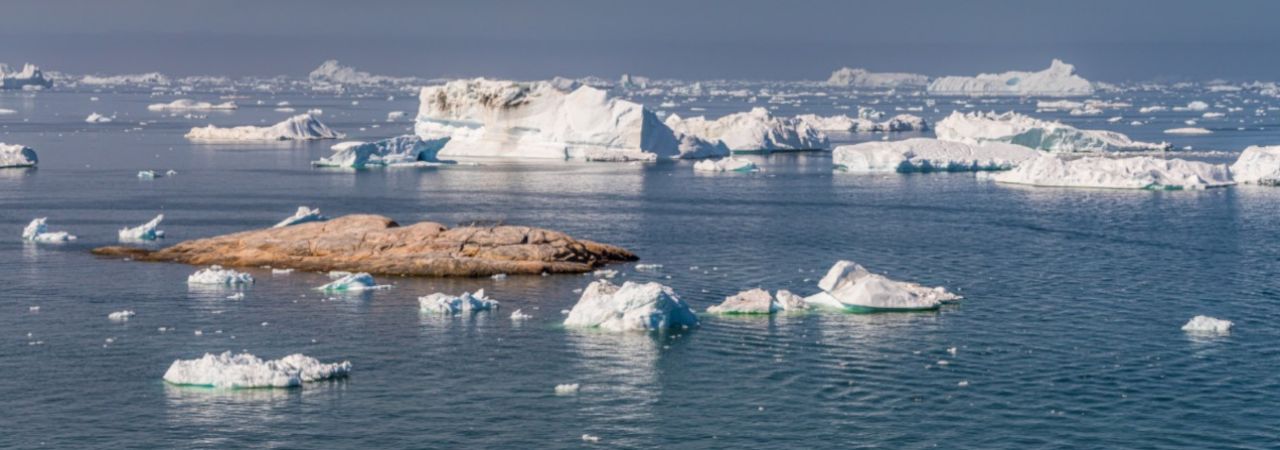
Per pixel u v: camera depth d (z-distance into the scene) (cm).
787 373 8644
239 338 9425
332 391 8200
